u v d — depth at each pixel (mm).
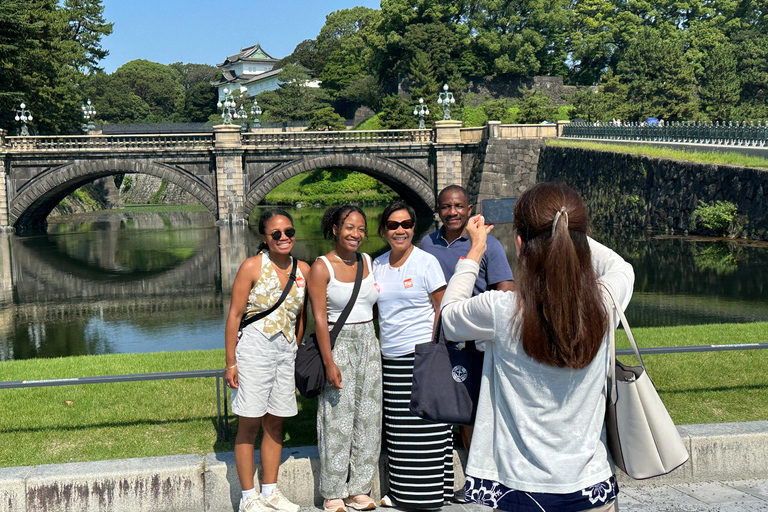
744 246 27812
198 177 51688
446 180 53438
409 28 89250
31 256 36344
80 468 4766
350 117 103312
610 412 2824
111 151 50281
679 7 99688
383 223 4648
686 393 6480
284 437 5609
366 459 4711
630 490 4941
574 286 2541
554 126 52719
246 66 162125
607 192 41281
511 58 92000
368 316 4699
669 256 26844
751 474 5117
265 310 4555
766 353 7859
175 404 6457
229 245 40219
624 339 9367
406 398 4605
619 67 78562
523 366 2656
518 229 2756
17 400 6695
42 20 56031
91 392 6902
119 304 23344
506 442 2730
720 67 73188
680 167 34062
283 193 88062
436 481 4586
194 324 20109
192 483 4777
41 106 59125
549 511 2631
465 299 2889
